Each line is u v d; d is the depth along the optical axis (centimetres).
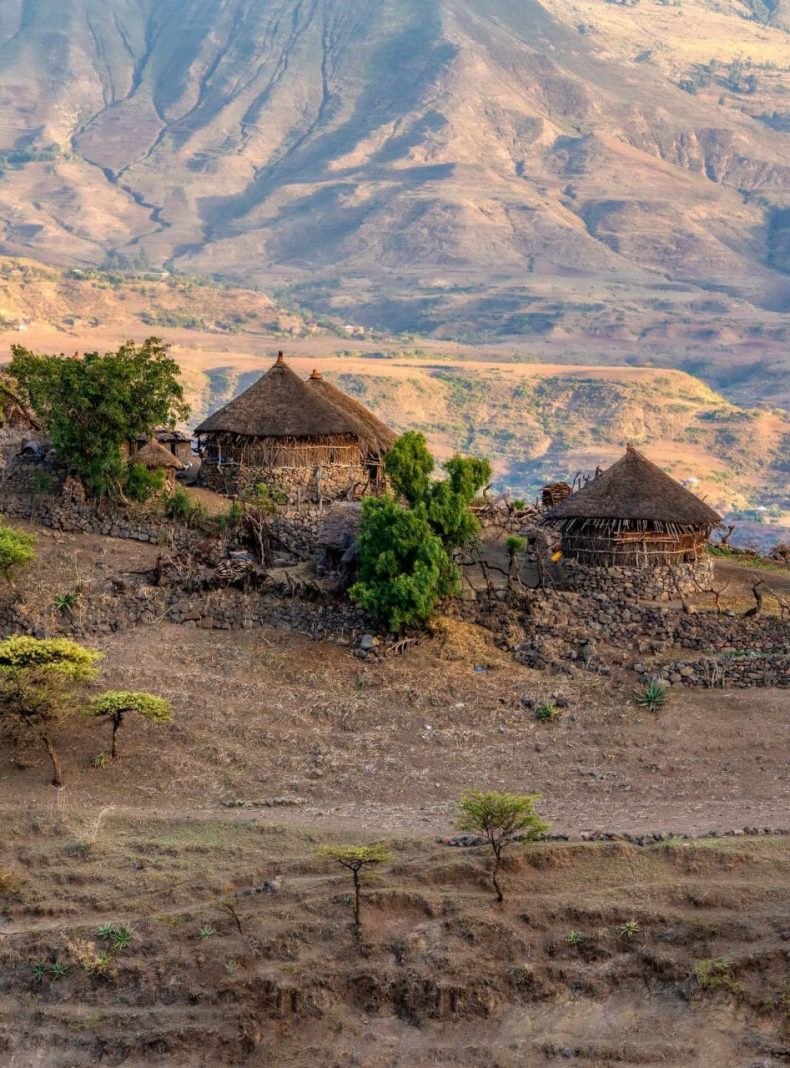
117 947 18512
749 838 19025
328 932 18300
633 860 18838
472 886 18788
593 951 17750
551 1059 16762
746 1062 16275
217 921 18612
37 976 18400
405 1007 17625
